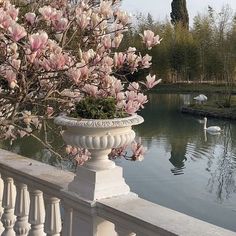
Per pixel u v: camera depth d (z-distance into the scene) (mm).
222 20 72250
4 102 3596
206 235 2051
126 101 3201
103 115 2660
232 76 66312
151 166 26281
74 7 4086
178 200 20891
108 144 2543
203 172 25688
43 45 2824
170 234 2102
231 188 22625
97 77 3336
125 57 3492
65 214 2822
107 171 2627
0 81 3430
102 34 3586
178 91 74438
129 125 2555
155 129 41438
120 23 3627
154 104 61875
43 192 3111
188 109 54062
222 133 39906
